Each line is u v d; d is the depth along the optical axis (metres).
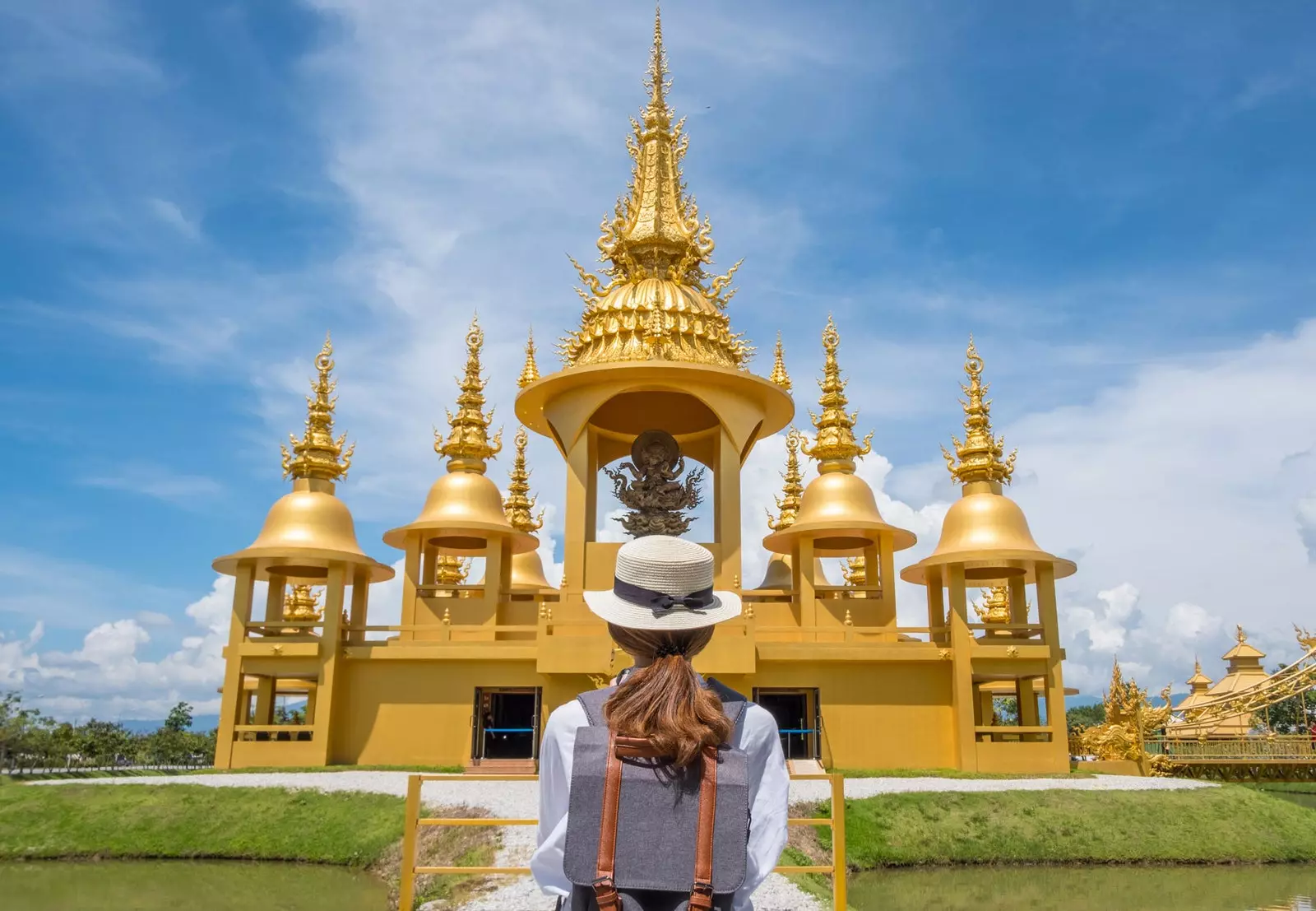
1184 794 22.25
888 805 20.09
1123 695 32.72
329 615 27.80
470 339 34.56
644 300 29.47
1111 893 16.72
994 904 15.70
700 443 33.00
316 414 30.94
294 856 18.81
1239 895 16.72
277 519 29.17
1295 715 57.16
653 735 3.39
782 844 3.61
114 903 15.78
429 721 27.30
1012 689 38.81
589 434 31.36
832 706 26.81
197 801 21.17
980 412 30.69
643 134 32.41
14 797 21.89
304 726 27.28
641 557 4.01
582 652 25.25
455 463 33.19
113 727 45.41
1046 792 21.66
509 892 13.36
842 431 33.56
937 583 30.89
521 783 21.27
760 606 31.23
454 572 45.03
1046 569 28.17
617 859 3.29
